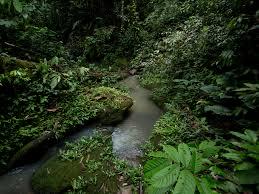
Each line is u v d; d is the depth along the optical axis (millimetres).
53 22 11086
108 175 3850
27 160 4492
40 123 5145
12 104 5391
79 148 4531
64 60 7727
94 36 10281
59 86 6184
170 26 9203
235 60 5176
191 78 6203
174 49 7500
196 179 1613
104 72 8086
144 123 5516
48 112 5461
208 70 5969
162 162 1815
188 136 4344
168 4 9773
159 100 6348
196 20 7742
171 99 6098
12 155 4480
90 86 6996
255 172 2105
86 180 3777
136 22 10070
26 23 7648
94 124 5469
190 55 6723
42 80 6047
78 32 11250
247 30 5012
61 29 11383
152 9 10930
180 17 9227
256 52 5016
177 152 1785
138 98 6734
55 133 4898
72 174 3939
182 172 1618
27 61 6375
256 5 5406
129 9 10492
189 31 7668
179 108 5469
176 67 6996
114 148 4672
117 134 5145
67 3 11484
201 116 4980
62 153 4434
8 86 5516
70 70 6941
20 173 4281
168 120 5137
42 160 4574
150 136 4848
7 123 5008
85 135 5121
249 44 5051
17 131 4867
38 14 10078
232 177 2150
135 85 7629
